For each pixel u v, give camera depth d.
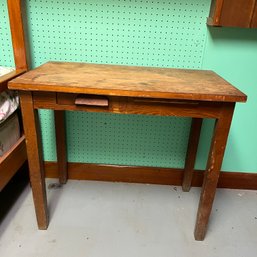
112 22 1.15
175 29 1.16
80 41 1.19
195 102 0.85
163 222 1.21
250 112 1.29
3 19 1.15
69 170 1.45
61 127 1.29
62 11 1.13
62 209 1.25
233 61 1.20
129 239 1.10
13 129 1.13
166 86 0.86
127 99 0.85
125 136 1.38
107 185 1.45
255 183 1.45
